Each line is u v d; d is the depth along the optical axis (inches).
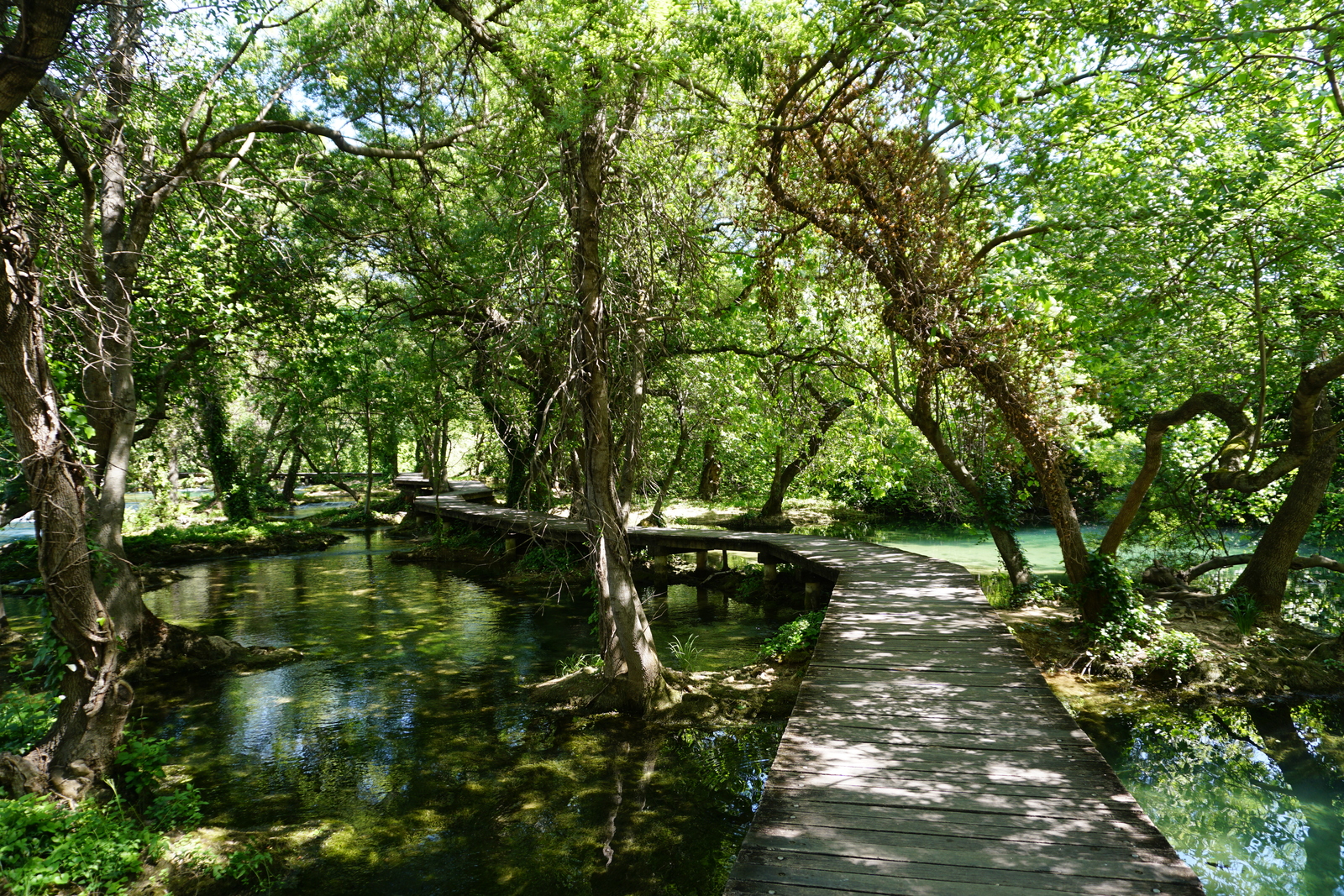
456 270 472.1
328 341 521.0
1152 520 570.3
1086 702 355.9
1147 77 316.2
